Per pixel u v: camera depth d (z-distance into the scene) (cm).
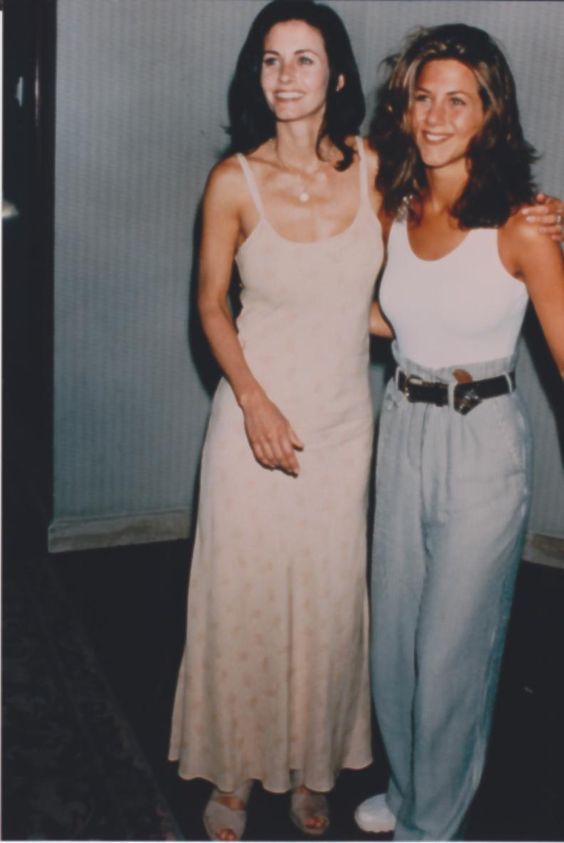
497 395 175
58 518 366
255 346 198
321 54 183
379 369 360
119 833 213
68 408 358
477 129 166
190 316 362
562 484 359
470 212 166
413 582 191
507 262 169
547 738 259
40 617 308
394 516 187
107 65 325
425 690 186
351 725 227
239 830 214
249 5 332
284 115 184
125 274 350
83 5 317
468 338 173
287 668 211
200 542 208
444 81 166
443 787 195
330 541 205
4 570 341
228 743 214
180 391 370
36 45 341
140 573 349
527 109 325
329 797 230
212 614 208
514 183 166
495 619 185
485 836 220
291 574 206
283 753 215
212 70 335
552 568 364
